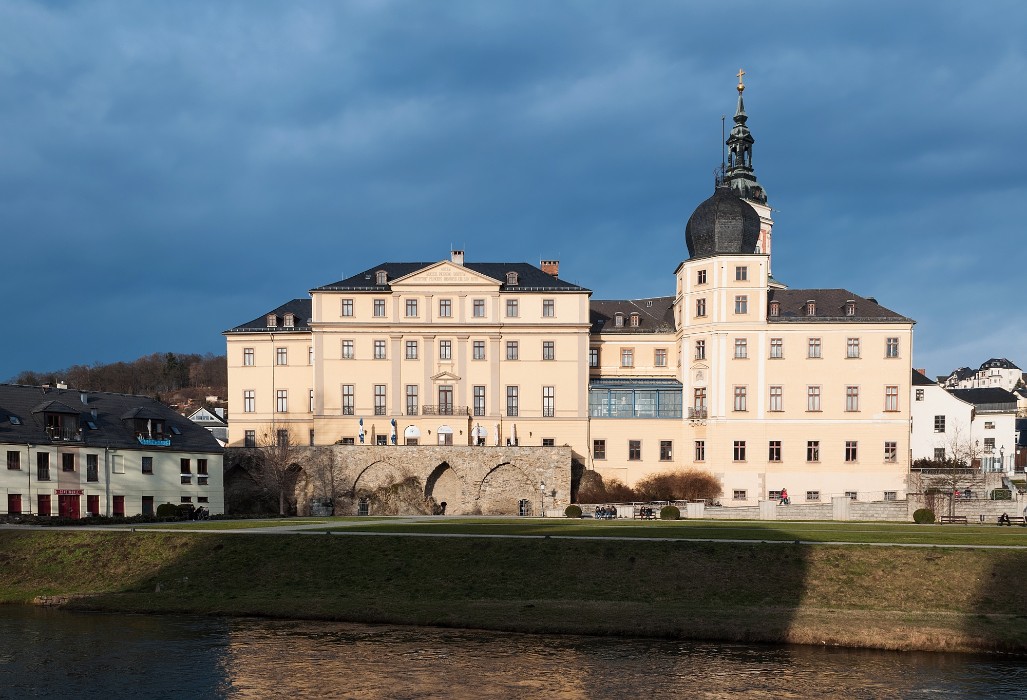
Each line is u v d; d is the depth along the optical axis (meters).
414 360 107.75
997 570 51.03
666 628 46.59
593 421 107.69
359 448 98.62
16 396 87.12
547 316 108.25
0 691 38.06
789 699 36.94
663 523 75.25
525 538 59.28
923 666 41.41
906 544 56.19
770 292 110.38
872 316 105.50
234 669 40.81
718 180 112.50
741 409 104.75
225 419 179.88
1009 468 126.19
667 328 116.06
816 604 50.00
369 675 39.94
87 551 60.69
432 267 108.06
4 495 78.44
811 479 103.81
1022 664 41.72
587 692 37.75
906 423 103.56
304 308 117.12
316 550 58.72
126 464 87.56
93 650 43.94
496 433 107.19
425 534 62.25
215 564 57.88
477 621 48.50
